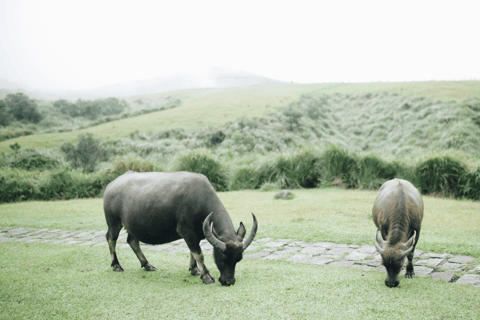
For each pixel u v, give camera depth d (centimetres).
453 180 1301
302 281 457
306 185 1652
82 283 466
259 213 972
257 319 348
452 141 3597
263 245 669
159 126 5116
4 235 829
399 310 361
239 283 455
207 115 5656
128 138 4294
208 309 375
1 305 396
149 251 656
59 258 588
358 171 1543
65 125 7875
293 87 9994
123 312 373
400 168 1467
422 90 5700
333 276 475
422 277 470
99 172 1698
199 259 469
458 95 5025
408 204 451
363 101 6175
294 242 680
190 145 3916
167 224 474
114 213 518
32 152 2553
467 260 530
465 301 380
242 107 6212
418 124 4244
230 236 445
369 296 399
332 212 945
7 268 544
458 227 753
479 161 1343
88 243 734
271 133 4062
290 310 367
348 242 660
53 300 409
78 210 1160
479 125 3981
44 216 1055
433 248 591
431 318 342
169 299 405
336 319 345
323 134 4650
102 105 10438
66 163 2588
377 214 496
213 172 1673
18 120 7938
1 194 1503
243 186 1647
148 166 1677
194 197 463
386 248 419
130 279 483
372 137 4559
